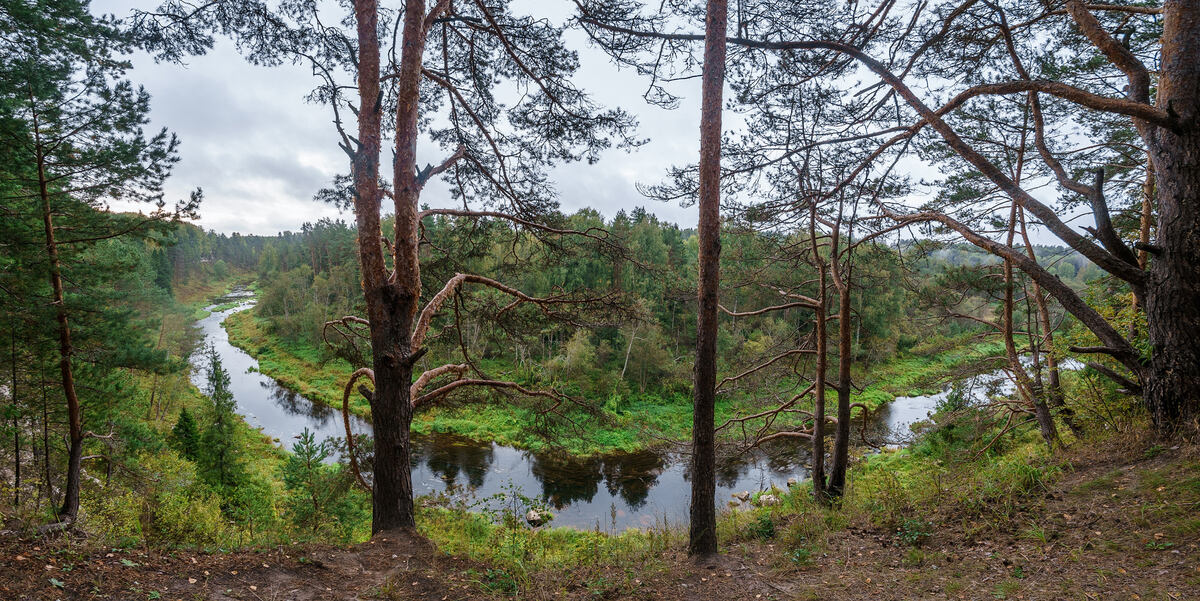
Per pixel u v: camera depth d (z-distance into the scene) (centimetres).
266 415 3847
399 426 698
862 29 920
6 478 1446
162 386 3512
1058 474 669
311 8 800
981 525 583
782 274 1425
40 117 1168
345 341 975
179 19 761
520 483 2583
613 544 720
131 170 1212
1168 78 641
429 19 739
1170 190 644
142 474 1798
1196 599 366
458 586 516
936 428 1611
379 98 705
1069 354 1136
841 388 1145
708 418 633
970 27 921
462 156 923
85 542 497
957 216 1247
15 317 1199
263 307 7306
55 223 1259
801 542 662
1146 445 653
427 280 1000
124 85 1234
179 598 425
